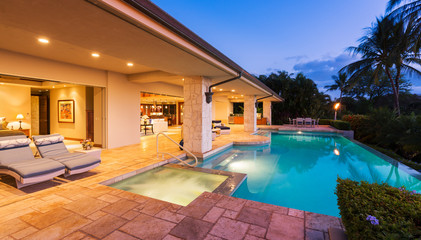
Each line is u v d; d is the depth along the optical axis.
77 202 3.16
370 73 22.31
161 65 5.01
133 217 2.73
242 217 2.73
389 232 1.44
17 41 4.29
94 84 7.07
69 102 9.45
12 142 4.30
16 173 3.60
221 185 4.19
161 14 2.79
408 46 12.04
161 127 13.91
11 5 2.17
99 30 2.88
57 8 2.25
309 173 5.57
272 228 2.47
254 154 7.74
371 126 11.59
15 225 2.53
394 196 1.98
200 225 2.54
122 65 6.64
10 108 8.76
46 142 4.84
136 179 4.70
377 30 14.34
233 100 21.70
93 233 2.38
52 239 2.26
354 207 1.81
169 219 2.68
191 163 6.21
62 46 4.63
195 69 5.45
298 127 16.31
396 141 9.17
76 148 7.66
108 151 7.05
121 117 8.05
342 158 7.26
